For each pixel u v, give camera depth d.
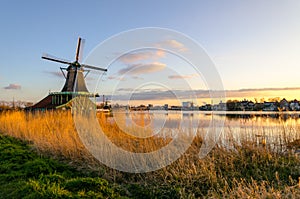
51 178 4.54
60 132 8.02
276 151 5.85
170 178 4.81
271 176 4.80
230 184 4.61
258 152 5.68
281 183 4.45
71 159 6.08
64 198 3.65
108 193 4.03
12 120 12.21
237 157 5.56
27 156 6.27
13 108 19.98
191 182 4.58
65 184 4.20
